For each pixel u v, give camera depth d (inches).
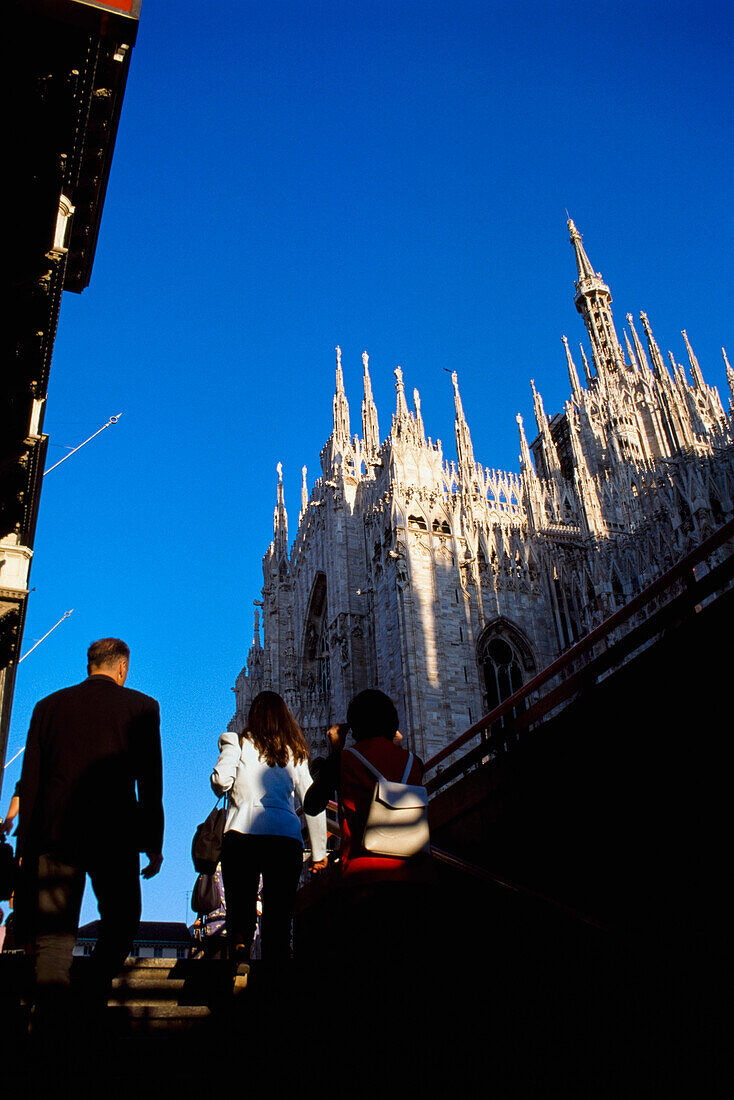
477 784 571.5
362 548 2128.4
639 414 2437.3
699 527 1544.0
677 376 2394.2
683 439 2273.6
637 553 1739.7
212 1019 271.1
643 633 448.1
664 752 423.5
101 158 799.1
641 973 338.0
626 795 444.1
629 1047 322.3
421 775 280.4
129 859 260.8
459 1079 249.4
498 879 401.1
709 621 406.3
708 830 393.7
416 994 238.8
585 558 1925.4
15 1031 232.5
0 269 647.8
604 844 455.2
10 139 605.6
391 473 1987.0
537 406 2659.9
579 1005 361.7
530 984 397.4
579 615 1908.2
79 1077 220.4
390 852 254.4
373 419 2349.9
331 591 2105.1
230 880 328.5
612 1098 298.7
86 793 259.8
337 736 341.4
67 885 248.1
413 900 248.5
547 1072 289.3
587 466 2279.8
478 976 424.8
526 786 520.7
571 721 492.1
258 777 342.0
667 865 414.3
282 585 2511.1
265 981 303.6
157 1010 276.7
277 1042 259.6
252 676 2578.7
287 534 2613.2
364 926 244.4
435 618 1822.1
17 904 269.4
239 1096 233.1
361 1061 233.0
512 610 1913.1
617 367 2743.6
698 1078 306.7
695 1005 318.0
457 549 1907.0
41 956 239.1
